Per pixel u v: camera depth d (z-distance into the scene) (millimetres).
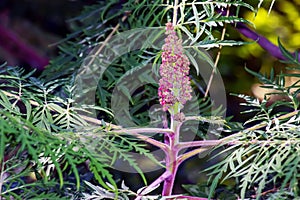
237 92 2352
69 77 2000
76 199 1616
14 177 1557
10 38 2807
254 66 2379
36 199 1550
